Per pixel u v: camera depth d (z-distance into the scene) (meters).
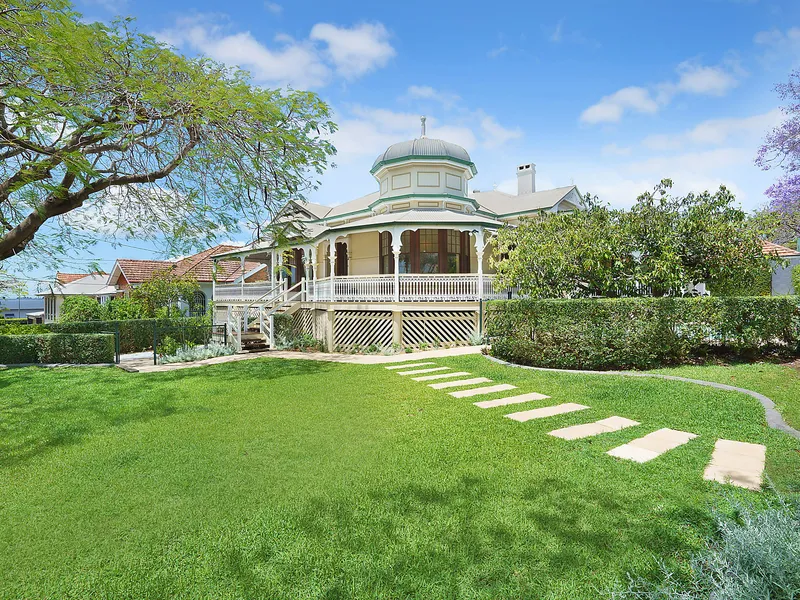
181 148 8.95
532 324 9.84
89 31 6.41
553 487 3.77
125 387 8.93
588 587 2.49
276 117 9.48
